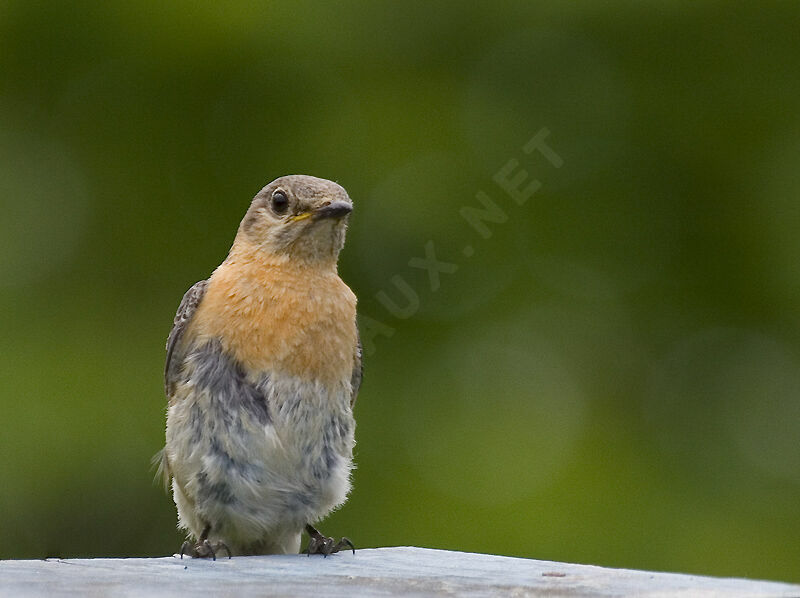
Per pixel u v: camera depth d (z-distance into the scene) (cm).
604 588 745
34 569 798
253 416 954
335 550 930
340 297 988
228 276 991
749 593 721
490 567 841
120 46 1416
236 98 1418
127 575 778
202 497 966
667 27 1400
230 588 732
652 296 1409
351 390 1002
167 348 1012
